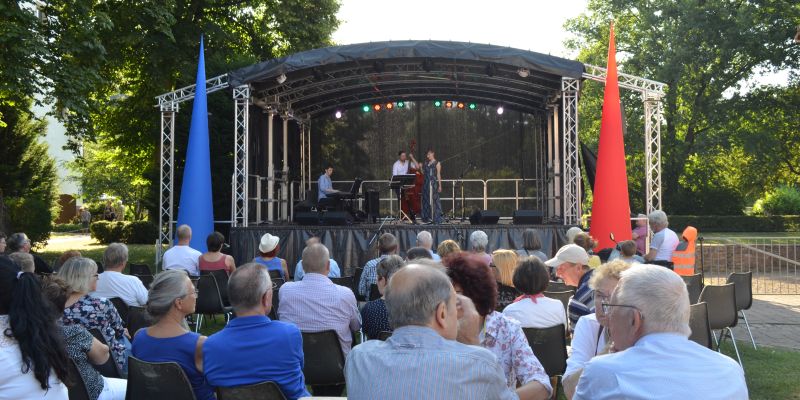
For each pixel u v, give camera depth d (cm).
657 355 219
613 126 1229
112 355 445
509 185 1973
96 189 3656
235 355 334
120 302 580
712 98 3034
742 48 2816
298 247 1366
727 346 800
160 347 354
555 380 462
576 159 1398
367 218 1644
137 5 1828
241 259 1367
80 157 1894
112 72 2103
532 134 1972
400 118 2002
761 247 1783
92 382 376
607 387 219
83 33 1525
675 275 231
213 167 2000
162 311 354
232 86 1370
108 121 2345
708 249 1786
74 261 454
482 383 215
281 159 1769
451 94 1884
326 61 1357
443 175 1992
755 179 3334
